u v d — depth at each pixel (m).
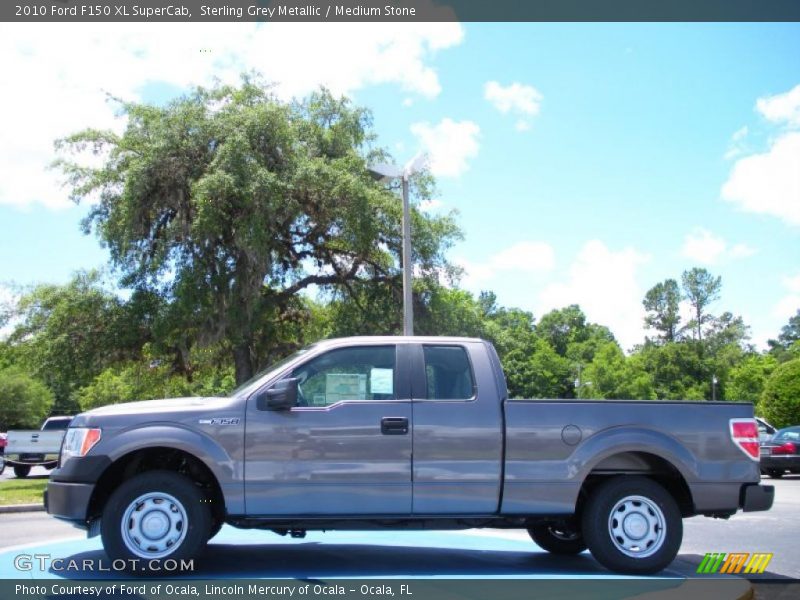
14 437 25.50
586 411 6.61
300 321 27.34
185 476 6.34
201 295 20.39
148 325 21.92
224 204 20.27
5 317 22.84
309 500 6.24
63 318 21.92
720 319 121.38
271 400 6.28
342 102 24.78
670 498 6.58
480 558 7.36
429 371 6.70
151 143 20.77
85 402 62.06
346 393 6.58
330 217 22.44
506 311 115.44
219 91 22.56
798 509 12.58
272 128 21.28
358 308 25.70
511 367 86.75
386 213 22.84
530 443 6.48
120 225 20.81
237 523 6.31
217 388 40.16
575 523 7.02
